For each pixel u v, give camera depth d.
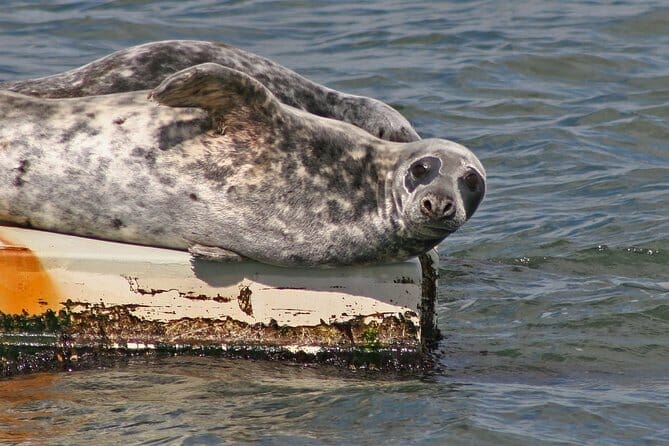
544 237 38.66
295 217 26.78
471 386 26.81
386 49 58.53
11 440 22.73
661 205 41.16
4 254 26.09
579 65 56.28
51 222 27.05
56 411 24.20
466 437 23.67
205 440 22.91
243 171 26.62
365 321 27.41
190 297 26.78
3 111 26.73
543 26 62.84
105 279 26.44
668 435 24.31
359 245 27.12
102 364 26.58
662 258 36.69
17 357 26.39
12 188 26.59
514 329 31.05
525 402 25.81
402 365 27.61
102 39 58.47
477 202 27.70
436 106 50.94
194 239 26.86
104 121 26.69
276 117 26.91
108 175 26.45
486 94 52.72
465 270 35.91
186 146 26.61
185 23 61.59
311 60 56.59
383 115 30.92
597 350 29.66
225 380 26.11
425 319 29.94
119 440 22.83
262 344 27.14
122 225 26.88
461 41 60.00
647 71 55.81
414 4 67.94
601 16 64.62
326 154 27.27
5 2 64.56
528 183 43.78
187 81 25.12
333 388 25.98
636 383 27.56
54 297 26.34
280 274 27.05
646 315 31.88
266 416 24.28
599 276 35.62
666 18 63.69
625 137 48.16
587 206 41.41
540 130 48.56
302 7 66.19
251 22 62.69
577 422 24.81
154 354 26.84
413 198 26.89
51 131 26.59
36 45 56.88
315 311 27.23
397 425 24.14
